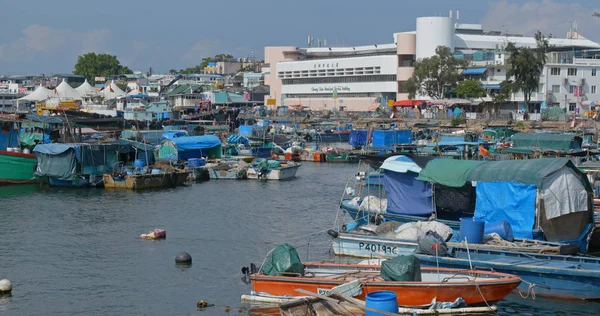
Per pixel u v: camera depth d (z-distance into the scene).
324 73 143.62
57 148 49.53
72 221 37.66
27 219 38.09
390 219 32.00
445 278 22.19
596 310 22.33
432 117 105.06
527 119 96.31
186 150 61.03
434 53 126.44
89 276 27.08
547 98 106.69
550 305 22.83
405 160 32.25
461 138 73.12
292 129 97.25
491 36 144.12
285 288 22.64
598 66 108.12
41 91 110.50
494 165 29.16
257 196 47.25
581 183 27.12
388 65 131.50
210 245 32.25
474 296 21.66
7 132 53.91
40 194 47.06
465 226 26.44
